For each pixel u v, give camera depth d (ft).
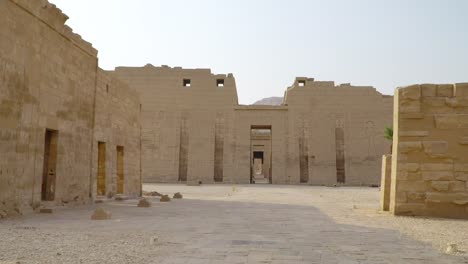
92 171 57.67
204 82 166.61
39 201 43.14
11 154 37.99
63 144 49.26
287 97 164.25
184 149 163.43
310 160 159.43
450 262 20.26
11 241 24.06
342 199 72.33
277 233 29.63
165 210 48.16
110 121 65.26
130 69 168.04
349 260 20.48
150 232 29.27
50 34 45.91
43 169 47.62
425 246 24.71
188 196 79.61
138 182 80.23
